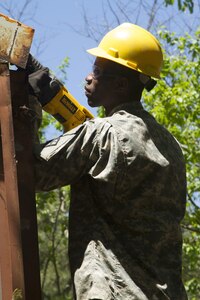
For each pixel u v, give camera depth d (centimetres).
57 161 360
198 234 1429
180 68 1385
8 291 340
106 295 345
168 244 368
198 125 1353
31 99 378
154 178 367
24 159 355
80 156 362
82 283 350
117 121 370
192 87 1362
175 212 378
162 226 365
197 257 1423
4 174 345
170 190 374
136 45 393
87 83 396
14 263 337
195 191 1336
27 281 341
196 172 1345
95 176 360
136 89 391
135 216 363
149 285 353
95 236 358
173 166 378
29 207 350
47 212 1717
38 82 382
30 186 353
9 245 340
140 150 364
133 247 359
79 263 356
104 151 360
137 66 391
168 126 1346
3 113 346
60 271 2069
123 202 362
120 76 389
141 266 357
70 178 362
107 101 391
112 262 353
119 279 350
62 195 1742
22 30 356
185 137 1336
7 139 345
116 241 358
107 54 392
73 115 405
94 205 366
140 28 402
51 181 360
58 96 396
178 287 363
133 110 385
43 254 2000
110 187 359
